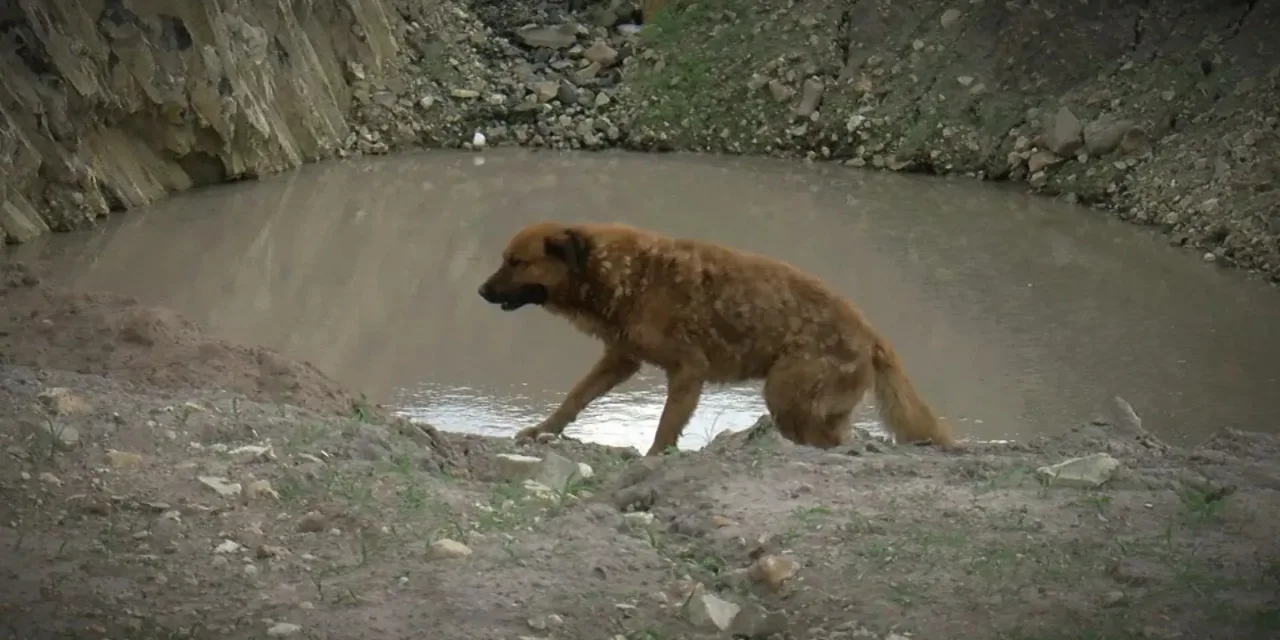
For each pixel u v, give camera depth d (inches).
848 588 185.9
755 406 439.8
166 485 224.4
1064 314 554.9
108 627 170.1
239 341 497.0
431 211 739.4
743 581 190.2
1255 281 615.2
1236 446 286.4
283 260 629.6
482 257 637.9
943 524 210.7
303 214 730.8
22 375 294.4
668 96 986.7
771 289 313.4
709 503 226.2
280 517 213.8
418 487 233.3
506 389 453.7
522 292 320.8
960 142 883.4
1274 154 708.7
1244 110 770.8
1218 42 842.2
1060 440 299.3
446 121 975.0
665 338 315.3
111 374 331.6
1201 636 167.3
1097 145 809.5
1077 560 194.2
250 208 745.6
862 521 211.8
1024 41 912.3
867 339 315.0
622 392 454.6
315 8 956.0
